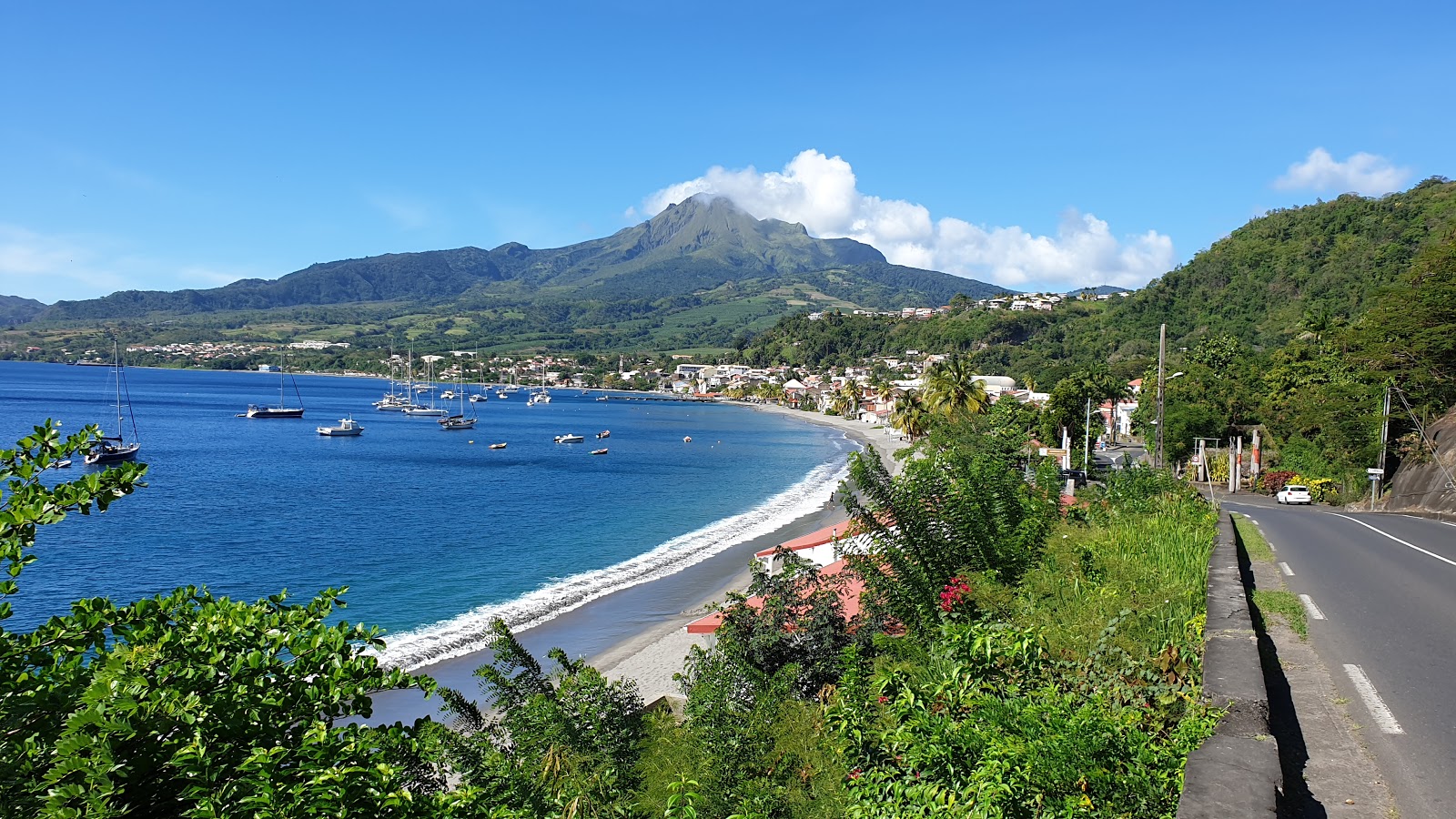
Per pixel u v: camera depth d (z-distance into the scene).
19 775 2.70
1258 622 8.77
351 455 88.06
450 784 9.51
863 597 11.77
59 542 40.44
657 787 9.11
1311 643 8.05
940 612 8.30
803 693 11.79
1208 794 3.58
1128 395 100.56
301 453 88.44
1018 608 8.15
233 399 170.50
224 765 2.98
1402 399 38.56
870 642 11.80
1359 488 39.72
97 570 35.06
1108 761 4.19
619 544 42.03
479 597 31.41
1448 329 36.94
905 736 4.75
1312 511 31.91
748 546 41.09
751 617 12.78
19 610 28.88
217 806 2.87
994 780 4.07
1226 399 58.22
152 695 2.89
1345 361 50.66
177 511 50.28
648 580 34.03
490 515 51.25
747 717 8.79
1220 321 132.25
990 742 4.40
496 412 178.62
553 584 33.44
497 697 11.59
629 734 11.10
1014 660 5.61
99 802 2.62
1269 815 3.39
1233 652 5.66
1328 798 4.71
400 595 31.64
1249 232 149.25
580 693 11.31
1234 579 8.59
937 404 60.88
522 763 9.55
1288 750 5.41
